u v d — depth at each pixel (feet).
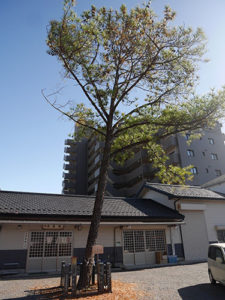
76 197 54.65
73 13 28.96
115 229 47.06
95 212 26.68
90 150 172.24
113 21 29.94
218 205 60.54
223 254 24.09
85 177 170.19
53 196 52.70
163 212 53.26
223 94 29.09
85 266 24.30
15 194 49.60
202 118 30.35
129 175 136.87
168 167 35.91
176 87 32.83
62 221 40.81
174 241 51.49
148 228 49.98
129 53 31.14
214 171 110.01
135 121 33.32
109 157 30.04
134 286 25.40
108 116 31.37
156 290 23.81
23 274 36.58
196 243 53.42
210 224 57.11
